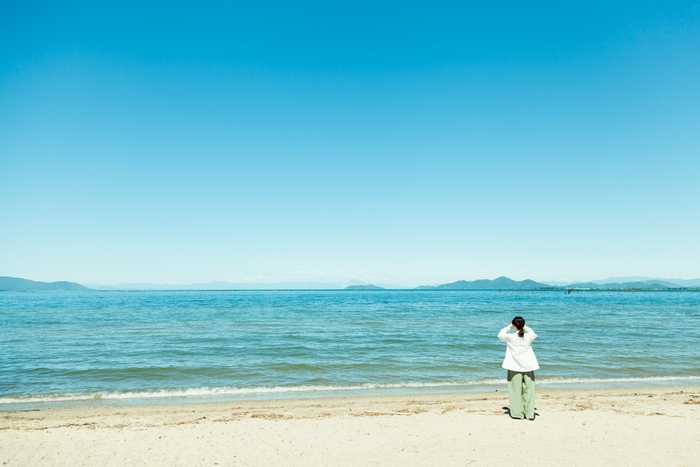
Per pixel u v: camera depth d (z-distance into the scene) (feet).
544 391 41.63
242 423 29.35
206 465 21.58
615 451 23.31
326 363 55.36
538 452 23.17
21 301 306.35
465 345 70.08
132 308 200.03
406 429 27.50
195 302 284.41
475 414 31.58
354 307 210.59
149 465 21.63
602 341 75.00
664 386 44.42
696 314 159.74
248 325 106.42
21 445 24.59
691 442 24.84
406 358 58.90
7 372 49.93
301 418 30.94
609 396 39.04
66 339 77.92
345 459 22.27
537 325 106.32
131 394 40.88
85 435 26.55
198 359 57.93
